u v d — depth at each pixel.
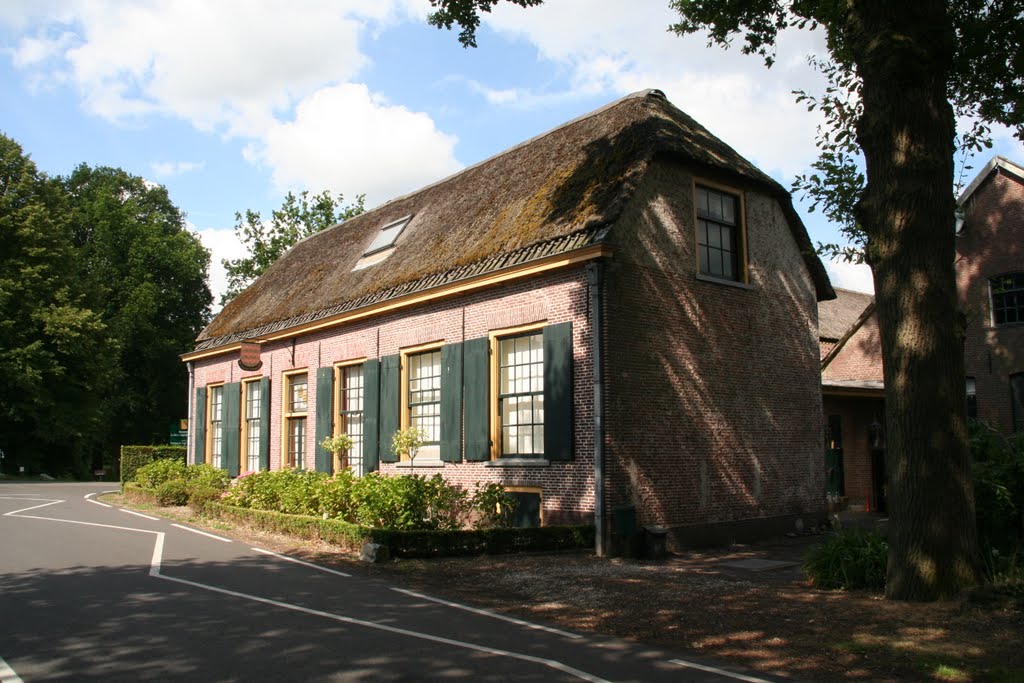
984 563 9.05
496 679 5.94
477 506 14.01
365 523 13.20
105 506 20.64
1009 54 12.88
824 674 6.33
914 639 7.16
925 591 8.45
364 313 18.53
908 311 8.80
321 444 18.12
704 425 14.66
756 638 7.41
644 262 14.11
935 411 8.64
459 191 20.31
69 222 40.06
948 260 8.93
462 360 15.93
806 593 9.50
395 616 8.10
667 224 14.68
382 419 18.08
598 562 12.11
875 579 9.55
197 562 11.40
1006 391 22.02
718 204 15.96
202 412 26.19
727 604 8.91
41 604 8.34
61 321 36.75
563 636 7.44
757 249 16.41
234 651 6.55
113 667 6.06
